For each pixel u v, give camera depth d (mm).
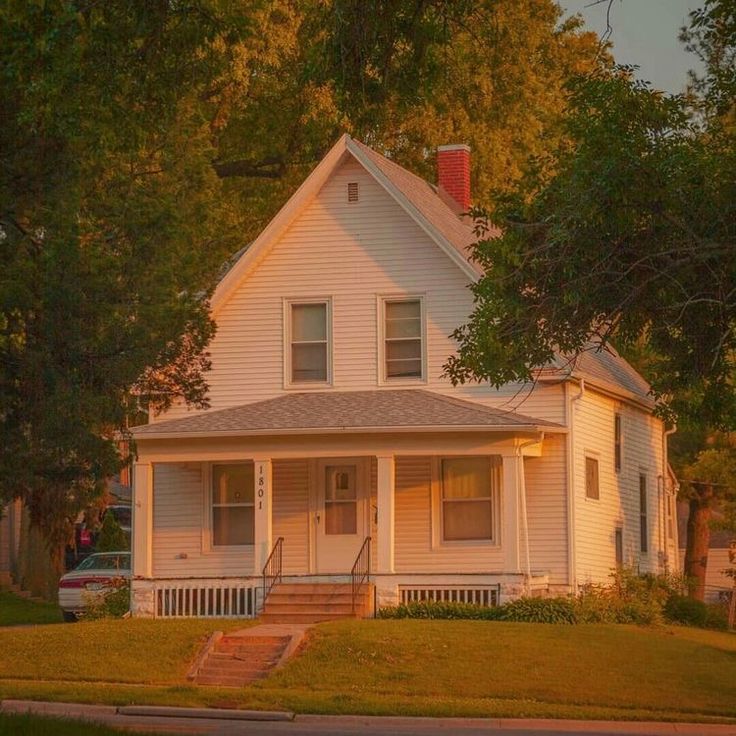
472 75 44750
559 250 16578
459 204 39562
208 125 41844
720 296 16266
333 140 47688
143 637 27594
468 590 30969
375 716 21812
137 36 16812
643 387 41219
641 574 36625
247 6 38406
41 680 25328
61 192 20891
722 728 21219
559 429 32438
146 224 25172
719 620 37125
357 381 34031
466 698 23562
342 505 33625
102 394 23453
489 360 17453
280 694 23422
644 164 16109
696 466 44344
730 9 17234
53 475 23734
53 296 22234
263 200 50312
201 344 27766
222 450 32188
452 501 33156
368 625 28047
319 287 34375
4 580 47375
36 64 16812
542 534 32844
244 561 33906
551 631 27891
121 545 44906
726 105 17922
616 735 20047
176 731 19828
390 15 16594
